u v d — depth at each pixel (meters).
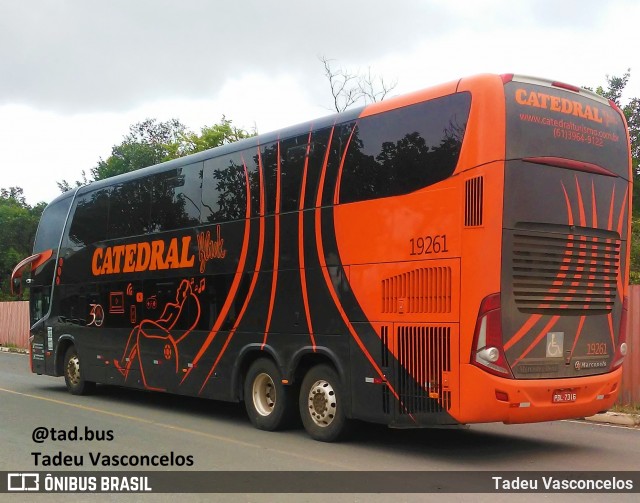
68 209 15.37
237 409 12.62
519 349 7.52
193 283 11.39
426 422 7.73
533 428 10.53
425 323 7.79
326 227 9.13
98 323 13.83
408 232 8.07
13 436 9.77
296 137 9.81
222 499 6.55
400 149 8.31
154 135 53.16
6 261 50.69
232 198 10.80
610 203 8.56
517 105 7.73
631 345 11.92
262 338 10.01
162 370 12.01
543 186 7.82
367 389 8.41
